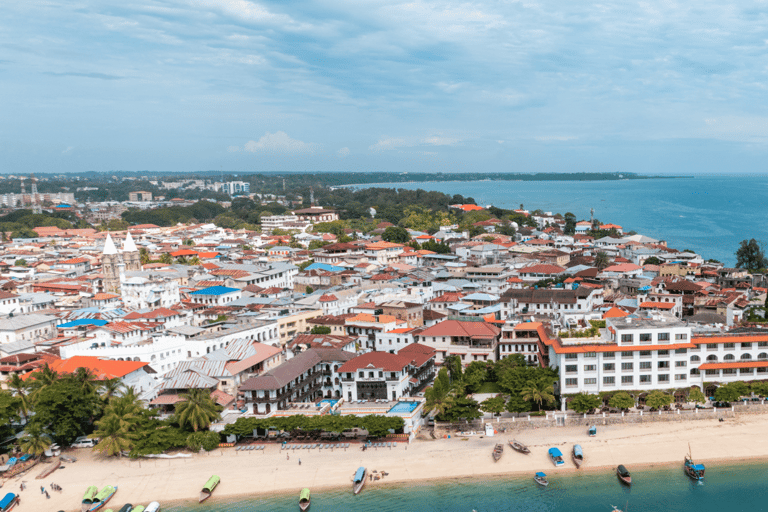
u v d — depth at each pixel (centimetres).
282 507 12050
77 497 12675
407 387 15975
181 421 14350
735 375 15012
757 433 13838
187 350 18525
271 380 15300
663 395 14725
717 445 13475
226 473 13375
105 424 14062
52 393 14238
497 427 14712
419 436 14650
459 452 13750
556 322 17400
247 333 19725
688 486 12169
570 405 14575
